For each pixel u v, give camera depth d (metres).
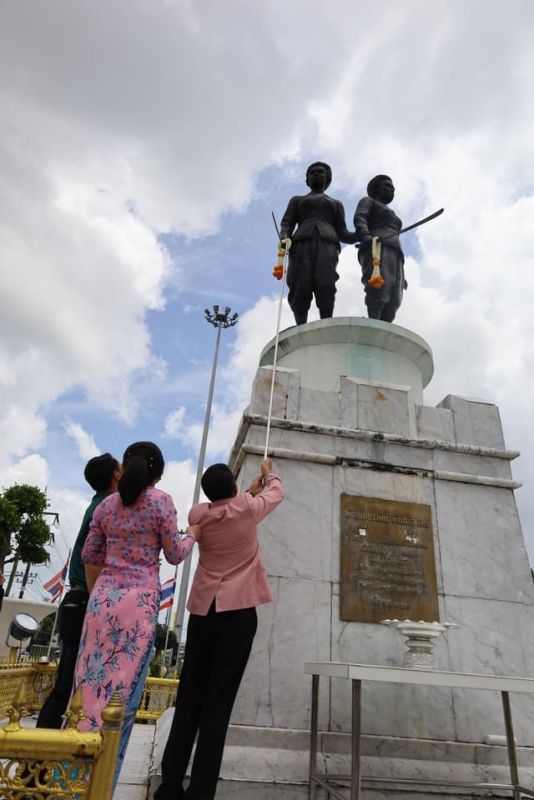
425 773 3.73
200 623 3.16
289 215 8.10
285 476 4.75
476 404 5.57
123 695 2.48
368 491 4.81
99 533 2.96
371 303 7.66
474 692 4.26
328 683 4.08
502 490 5.07
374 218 8.16
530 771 3.90
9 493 18.83
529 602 4.65
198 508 3.39
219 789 3.43
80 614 3.44
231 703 2.92
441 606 4.48
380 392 5.40
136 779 3.75
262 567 3.34
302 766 3.62
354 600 4.36
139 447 3.12
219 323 25.72
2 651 13.08
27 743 1.78
